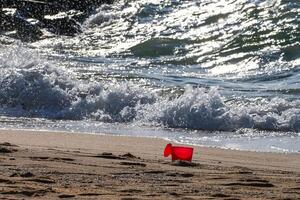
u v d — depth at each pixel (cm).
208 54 5656
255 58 5462
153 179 1579
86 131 3272
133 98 3994
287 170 2078
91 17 6875
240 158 2439
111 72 4897
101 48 6056
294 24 6038
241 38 5897
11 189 1295
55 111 3903
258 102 3950
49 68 4362
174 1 6981
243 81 4791
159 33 6306
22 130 3152
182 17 6600
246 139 3186
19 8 6812
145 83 4522
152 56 5741
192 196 1325
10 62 4416
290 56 5456
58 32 6588
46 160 1839
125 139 2980
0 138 2756
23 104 3984
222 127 3597
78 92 4100
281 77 4900
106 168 1745
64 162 1823
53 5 6944
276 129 3547
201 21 6425
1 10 6731
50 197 1231
